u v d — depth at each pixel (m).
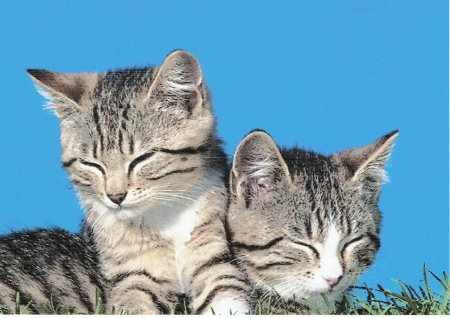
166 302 1.06
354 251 1.04
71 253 1.08
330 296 1.04
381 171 1.07
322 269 1.04
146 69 1.11
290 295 1.05
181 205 1.06
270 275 1.05
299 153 1.10
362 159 1.07
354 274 1.04
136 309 1.05
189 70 1.07
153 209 1.06
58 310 1.06
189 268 1.06
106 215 1.06
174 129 1.06
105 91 1.08
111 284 1.06
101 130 1.06
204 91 1.07
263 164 1.06
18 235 1.10
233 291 1.05
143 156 1.05
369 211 1.06
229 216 1.06
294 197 1.05
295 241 1.04
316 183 1.06
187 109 1.07
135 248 1.06
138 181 1.05
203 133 1.07
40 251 1.08
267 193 1.06
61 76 1.10
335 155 1.09
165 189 1.06
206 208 1.06
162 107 1.07
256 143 1.06
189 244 1.06
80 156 1.06
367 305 1.03
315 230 1.04
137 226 1.06
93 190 1.06
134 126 1.06
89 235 1.08
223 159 1.08
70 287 1.07
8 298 1.06
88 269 1.07
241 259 1.05
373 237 1.06
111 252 1.06
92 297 1.06
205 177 1.06
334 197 1.05
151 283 1.06
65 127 1.08
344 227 1.04
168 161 1.06
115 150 1.06
